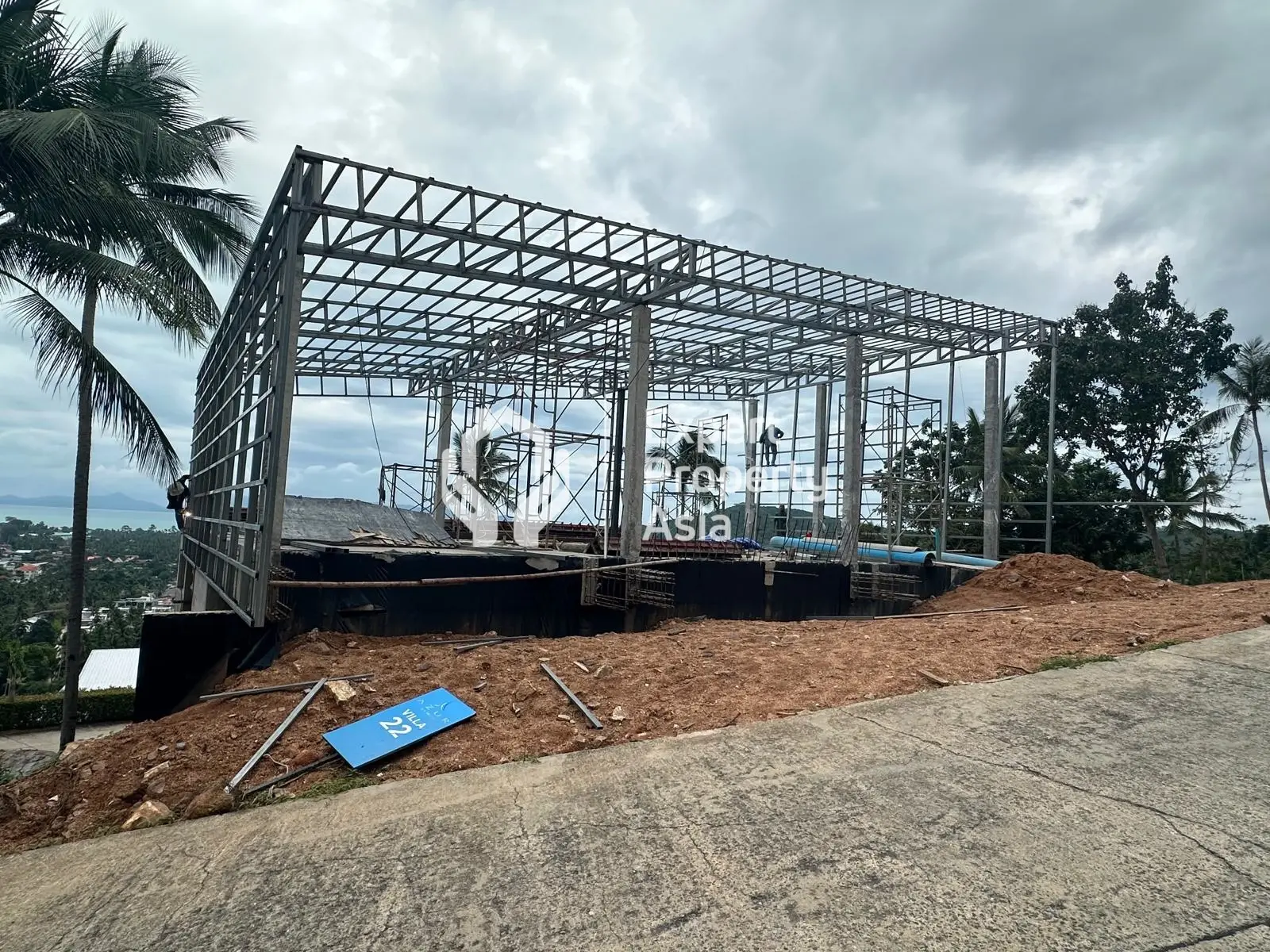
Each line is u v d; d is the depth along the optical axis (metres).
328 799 4.15
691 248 9.89
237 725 5.14
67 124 8.06
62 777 4.95
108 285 9.80
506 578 8.11
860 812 3.68
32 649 31.23
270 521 6.62
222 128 13.52
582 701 5.48
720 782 4.09
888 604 12.35
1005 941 2.64
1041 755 4.33
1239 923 2.72
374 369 16.94
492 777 4.32
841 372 17.61
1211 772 4.07
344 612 7.77
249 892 3.21
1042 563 12.46
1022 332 14.60
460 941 2.79
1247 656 6.23
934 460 24.50
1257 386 22.61
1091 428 22.11
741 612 10.97
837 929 2.75
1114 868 3.12
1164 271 21.67
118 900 3.22
